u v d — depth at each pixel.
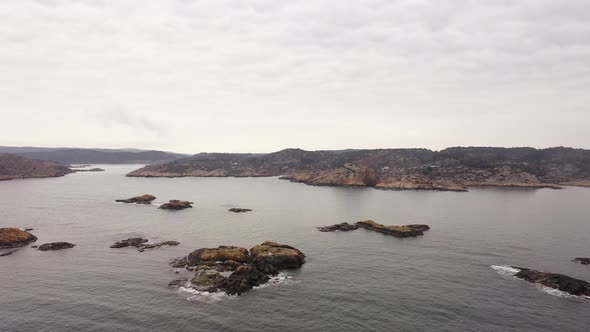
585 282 54.00
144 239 81.44
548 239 85.75
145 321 43.12
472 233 92.06
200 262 63.00
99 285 54.12
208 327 41.81
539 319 44.41
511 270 62.00
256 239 84.31
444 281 56.53
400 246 78.12
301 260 64.88
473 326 42.56
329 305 47.66
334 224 101.94
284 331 41.03
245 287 52.12
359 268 62.78
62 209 129.38
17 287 53.53
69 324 42.47
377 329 41.62
